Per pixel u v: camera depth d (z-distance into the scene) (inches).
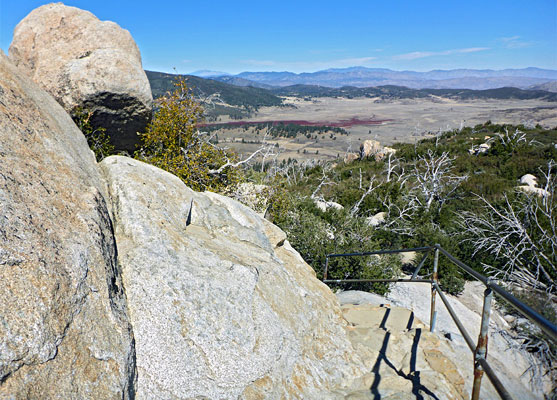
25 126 114.8
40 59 257.0
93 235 97.8
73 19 271.9
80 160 132.6
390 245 493.4
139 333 97.2
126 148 311.9
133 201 133.0
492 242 413.4
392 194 677.9
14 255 72.8
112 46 270.8
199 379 98.3
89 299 84.2
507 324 246.4
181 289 111.6
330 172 1125.7
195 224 164.2
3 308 65.4
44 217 87.8
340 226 422.6
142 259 113.6
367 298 260.2
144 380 91.7
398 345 166.2
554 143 1134.4
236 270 132.9
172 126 320.8
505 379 148.9
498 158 1027.9
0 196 81.0
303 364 130.7
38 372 64.9
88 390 71.8
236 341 110.8
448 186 783.1
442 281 371.6
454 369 151.1
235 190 387.2
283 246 226.5
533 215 427.2
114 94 256.8
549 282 339.0
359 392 129.0
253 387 106.9
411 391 132.2
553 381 120.2
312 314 158.2
